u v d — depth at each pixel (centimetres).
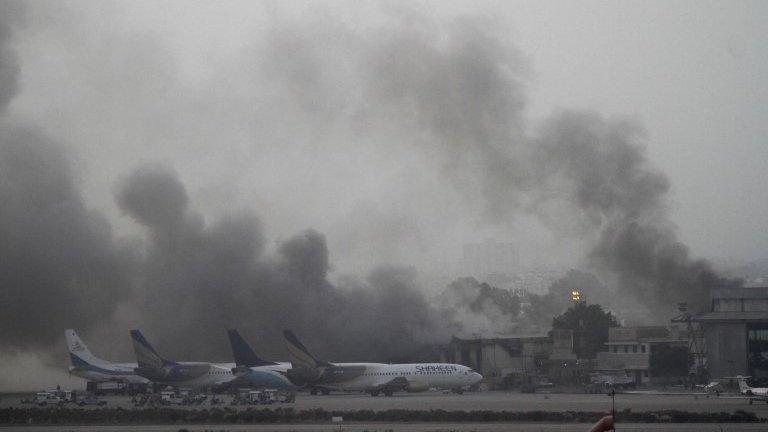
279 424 15625
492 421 15712
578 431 13538
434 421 15912
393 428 14412
